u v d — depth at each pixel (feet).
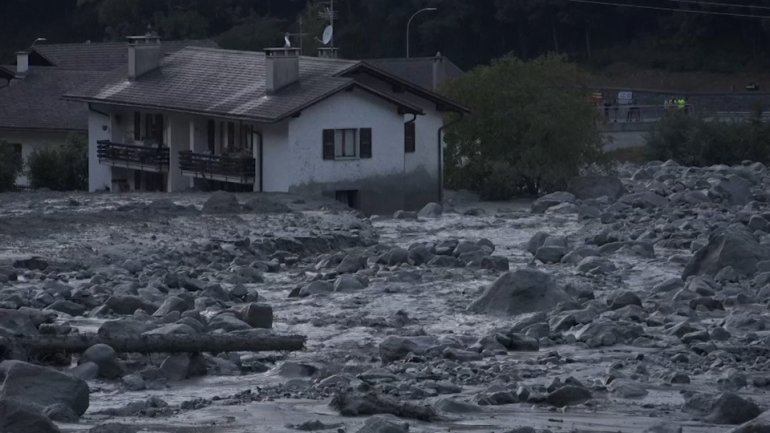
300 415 83.41
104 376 99.30
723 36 574.56
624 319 130.93
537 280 140.05
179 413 84.53
